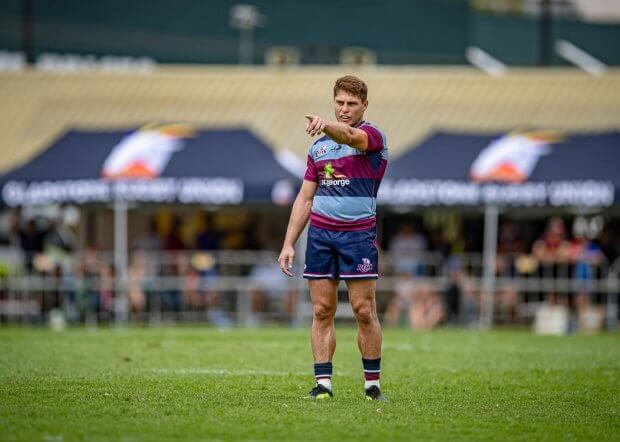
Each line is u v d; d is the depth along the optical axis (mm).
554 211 75500
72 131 72375
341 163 25656
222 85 82562
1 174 68688
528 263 67438
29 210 75125
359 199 25656
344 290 68625
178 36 138500
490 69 116188
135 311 67250
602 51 120625
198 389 27750
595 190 65000
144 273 67625
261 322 67938
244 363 35875
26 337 49656
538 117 77688
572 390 29578
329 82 83062
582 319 65938
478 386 30125
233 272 68688
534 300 67375
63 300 66875
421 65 134625
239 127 71750
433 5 135500
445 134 70875
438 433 21781
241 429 21656
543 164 66688
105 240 78188
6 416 22766
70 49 135125
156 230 75750
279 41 139125
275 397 26453
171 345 44031
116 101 81000
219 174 67312
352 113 25703
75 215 77500
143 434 20938
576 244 68000
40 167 68625
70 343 45031
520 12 124375
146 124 72750
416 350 43375
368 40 137375
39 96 82312
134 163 67500
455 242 73125
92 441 20109
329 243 25859
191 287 67875
